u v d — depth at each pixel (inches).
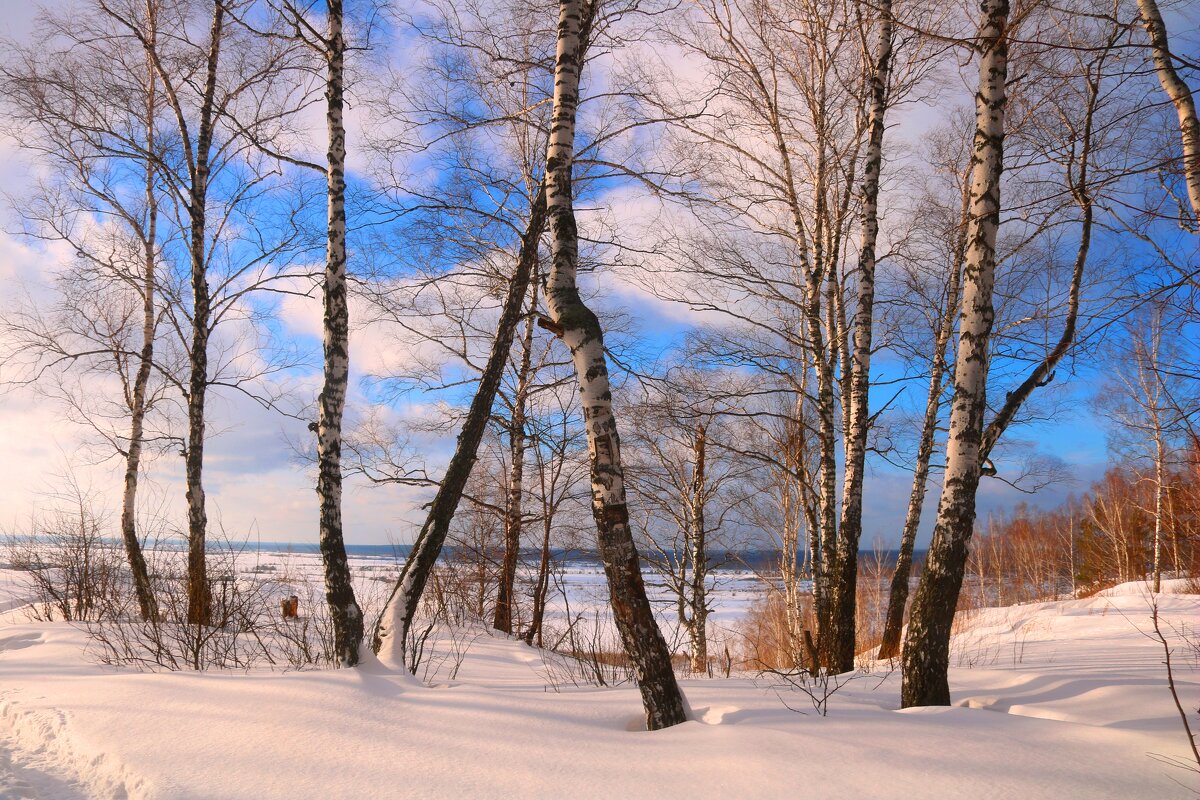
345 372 303.7
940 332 503.5
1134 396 656.4
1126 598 640.4
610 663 385.4
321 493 288.4
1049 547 1467.8
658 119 357.1
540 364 550.0
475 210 342.6
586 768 156.9
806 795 139.1
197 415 457.1
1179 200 268.1
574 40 259.4
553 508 548.4
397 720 191.5
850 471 373.7
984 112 233.6
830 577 373.4
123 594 498.9
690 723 190.1
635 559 210.1
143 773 156.3
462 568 621.6
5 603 526.0
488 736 178.9
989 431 267.7
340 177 316.8
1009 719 188.7
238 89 456.1
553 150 248.7
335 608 278.2
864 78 410.6
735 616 1032.2
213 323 476.7
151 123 497.0
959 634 530.9
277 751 168.6
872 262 385.4
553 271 235.8
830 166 432.5
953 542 223.1
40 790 152.3
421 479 536.7
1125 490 1120.8
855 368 383.2
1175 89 249.6
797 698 231.8
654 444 598.2
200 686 222.8
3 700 220.1
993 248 230.4
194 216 465.1
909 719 188.2
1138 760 156.6
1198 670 286.7
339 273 310.3
